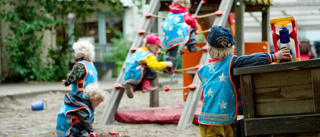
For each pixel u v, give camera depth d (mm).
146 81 5391
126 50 17812
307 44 9914
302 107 2465
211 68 3117
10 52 12016
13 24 12641
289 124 2463
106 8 19828
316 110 2395
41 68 12906
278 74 2525
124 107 7828
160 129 5168
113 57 17906
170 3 6973
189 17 5453
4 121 6027
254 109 2590
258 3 6996
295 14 15984
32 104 7371
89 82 4605
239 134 2756
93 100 3881
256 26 17000
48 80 13070
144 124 5590
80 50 4672
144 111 5852
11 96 8516
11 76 12742
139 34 6270
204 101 3135
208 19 7875
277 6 13133
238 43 6340
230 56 3057
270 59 2854
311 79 2416
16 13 12055
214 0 7062
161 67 5129
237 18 6352
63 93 9875
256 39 20031
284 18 2898
